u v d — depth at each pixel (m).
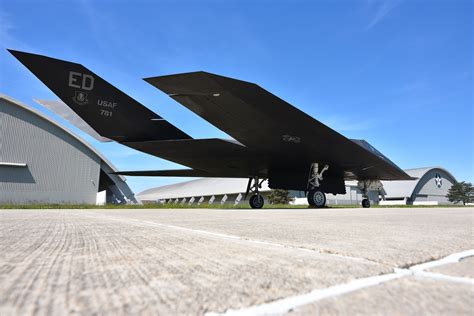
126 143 16.34
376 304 1.57
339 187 22.06
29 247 3.32
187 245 3.47
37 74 14.47
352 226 5.99
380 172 22.34
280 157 18.34
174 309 1.49
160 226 5.88
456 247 3.35
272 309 1.50
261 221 7.30
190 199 73.88
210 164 19.19
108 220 7.58
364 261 2.59
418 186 79.56
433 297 1.68
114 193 52.19
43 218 8.45
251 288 1.83
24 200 42.03
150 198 90.25
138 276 2.10
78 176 45.38
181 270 2.28
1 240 3.88
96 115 15.59
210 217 8.88
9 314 1.39
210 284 1.91
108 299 1.62
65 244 3.54
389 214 11.07
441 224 6.50
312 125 16.14
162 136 17.06
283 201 53.31
